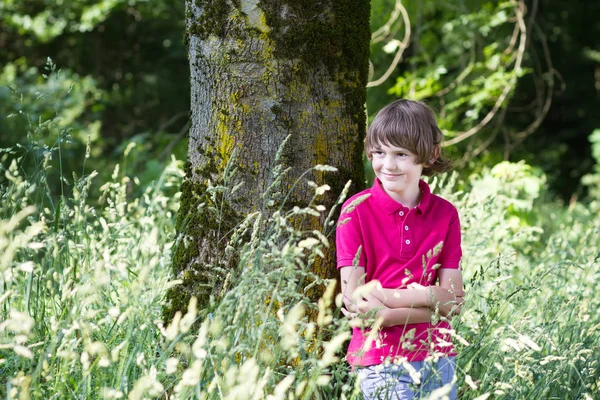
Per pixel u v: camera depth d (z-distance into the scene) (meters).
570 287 3.29
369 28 2.68
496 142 10.28
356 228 2.40
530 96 13.58
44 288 2.46
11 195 2.71
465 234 3.64
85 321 1.95
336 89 2.55
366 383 2.30
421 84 8.30
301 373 1.93
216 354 1.96
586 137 14.58
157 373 1.84
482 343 2.56
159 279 2.54
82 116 13.11
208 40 2.53
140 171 7.71
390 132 2.35
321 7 2.50
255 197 2.49
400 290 2.30
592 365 2.64
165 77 14.54
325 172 2.52
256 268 2.08
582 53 14.03
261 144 2.48
